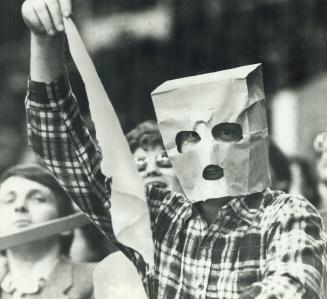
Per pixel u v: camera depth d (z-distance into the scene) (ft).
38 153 11.12
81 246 21.02
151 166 18.29
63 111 10.85
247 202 10.59
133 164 10.14
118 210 10.06
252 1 23.93
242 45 24.08
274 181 22.31
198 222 10.65
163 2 24.54
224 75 10.82
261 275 9.82
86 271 20.72
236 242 10.16
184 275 10.37
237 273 9.96
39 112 10.85
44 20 9.84
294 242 9.23
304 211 9.63
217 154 10.56
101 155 11.05
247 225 10.25
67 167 11.01
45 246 20.86
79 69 10.03
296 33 23.68
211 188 10.59
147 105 24.32
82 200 11.07
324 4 23.43
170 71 24.48
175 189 18.29
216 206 10.78
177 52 24.48
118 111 24.41
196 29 24.41
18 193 21.59
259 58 24.00
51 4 9.86
